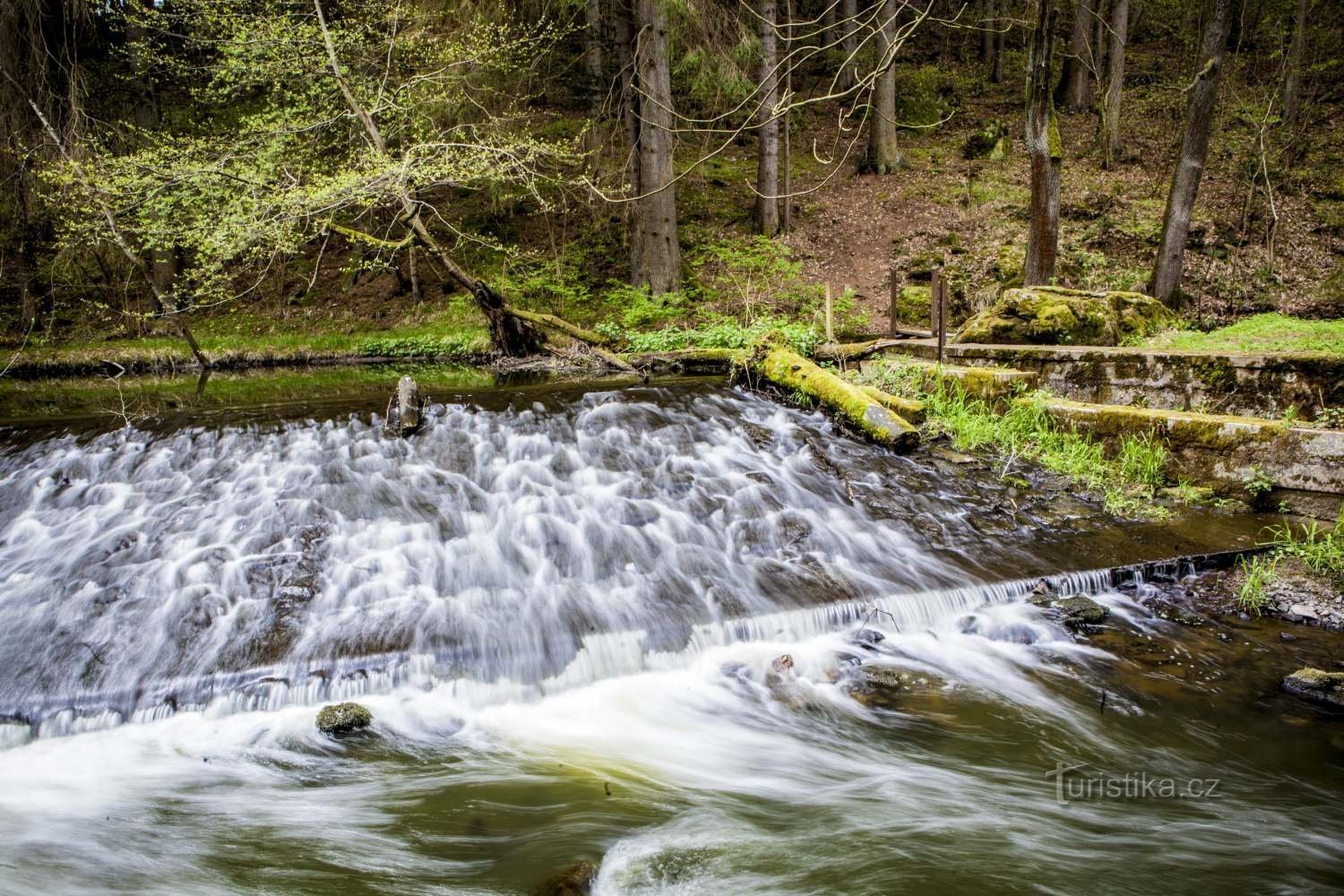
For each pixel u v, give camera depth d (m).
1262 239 16.55
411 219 12.76
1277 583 5.70
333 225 12.52
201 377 12.94
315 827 3.54
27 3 13.20
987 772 4.04
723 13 16.11
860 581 5.85
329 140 14.15
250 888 3.13
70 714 4.34
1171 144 20.70
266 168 11.51
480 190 20.06
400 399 7.34
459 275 13.24
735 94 16.72
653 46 14.91
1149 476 7.17
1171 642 5.19
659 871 3.26
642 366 11.73
